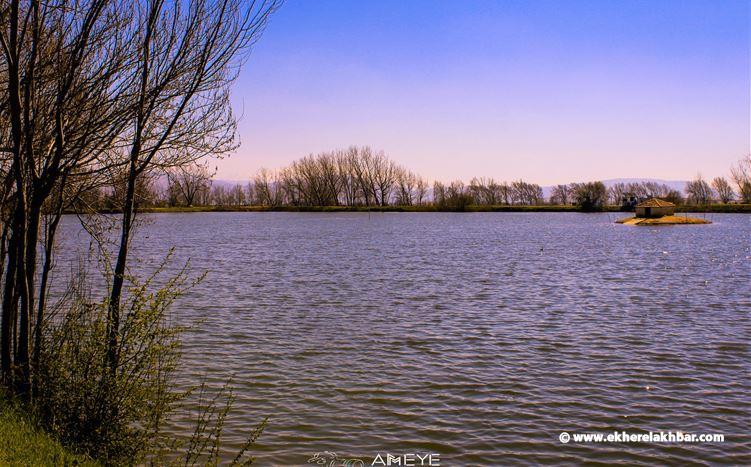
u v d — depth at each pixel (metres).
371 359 17.61
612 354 18.25
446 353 18.31
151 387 9.34
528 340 19.97
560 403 14.11
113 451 8.75
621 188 177.25
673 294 30.02
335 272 38.69
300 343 19.34
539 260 47.25
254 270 39.59
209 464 9.66
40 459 7.45
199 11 9.48
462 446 11.88
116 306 9.49
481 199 184.12
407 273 38.28
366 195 170.62
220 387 14.91
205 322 22.22
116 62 9.37
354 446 11.84
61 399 8.93
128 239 10.02
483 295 29.48
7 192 9.54
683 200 153.25
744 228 90.38
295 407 13.72
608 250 56.78
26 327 9.05
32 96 8.89
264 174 182.00
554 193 179.62
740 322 22.95
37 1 8.45
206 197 176.88
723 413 13.52
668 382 15.61
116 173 10.12
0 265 9.98
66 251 39.09
